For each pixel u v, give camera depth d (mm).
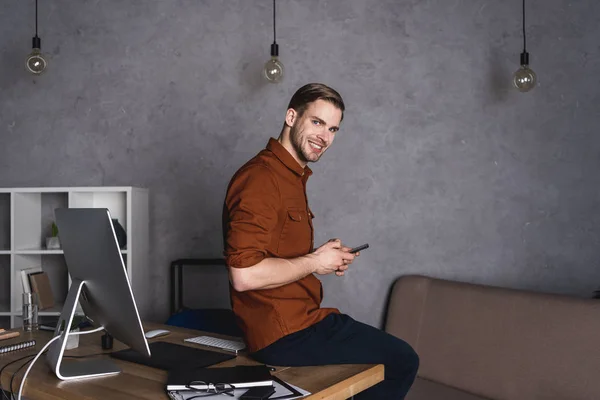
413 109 3834
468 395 2928
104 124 4230
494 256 3691
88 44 4254
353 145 3916
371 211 3885
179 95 4160
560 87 3574
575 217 3551
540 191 3615
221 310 3311
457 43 3770
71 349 2166
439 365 3176
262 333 1983
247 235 1873
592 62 3514
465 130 3750
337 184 3932
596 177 3510
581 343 2615
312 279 2143
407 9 3854
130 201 3725
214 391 1615
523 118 3645
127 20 4223
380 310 3859
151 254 4152
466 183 3742
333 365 1944
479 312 3094
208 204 4121
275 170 2031
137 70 4211
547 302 2830
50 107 4273
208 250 4121
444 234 3773
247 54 4086
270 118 4047
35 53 3777
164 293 4145
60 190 3738
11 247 3809
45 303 3883
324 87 2078
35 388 1734
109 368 1872
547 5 3596
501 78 3684
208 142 4125
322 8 3984
